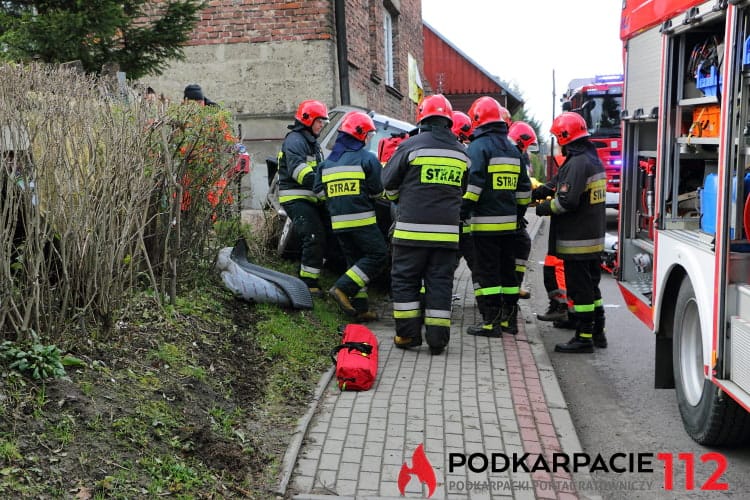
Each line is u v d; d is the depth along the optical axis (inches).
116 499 125.3
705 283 170.2
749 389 149.6
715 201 167.3
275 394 193.6
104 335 177.9
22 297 158.1
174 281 215.0
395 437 173.8
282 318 246.7
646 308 221.9
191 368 184.4
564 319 297.6
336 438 172.7
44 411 139.6
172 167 211.2
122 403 154.3
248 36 470.3
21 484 119.1
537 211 257.6
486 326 265.6
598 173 250.4
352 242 275.4
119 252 182.7
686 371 186.5
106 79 195.9
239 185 273.1
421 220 234.8
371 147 347.3
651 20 212.8
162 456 143.0
